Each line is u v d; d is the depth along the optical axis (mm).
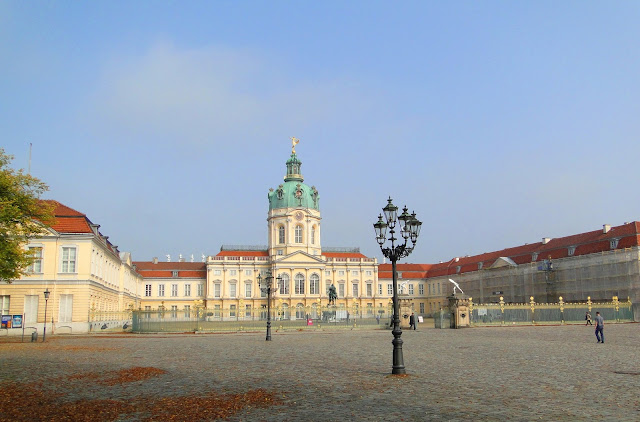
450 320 71500
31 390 20016
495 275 123938
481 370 24516
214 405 16906
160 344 44219
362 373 23859
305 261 137500
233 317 79438
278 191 142125
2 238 42688
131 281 125062
